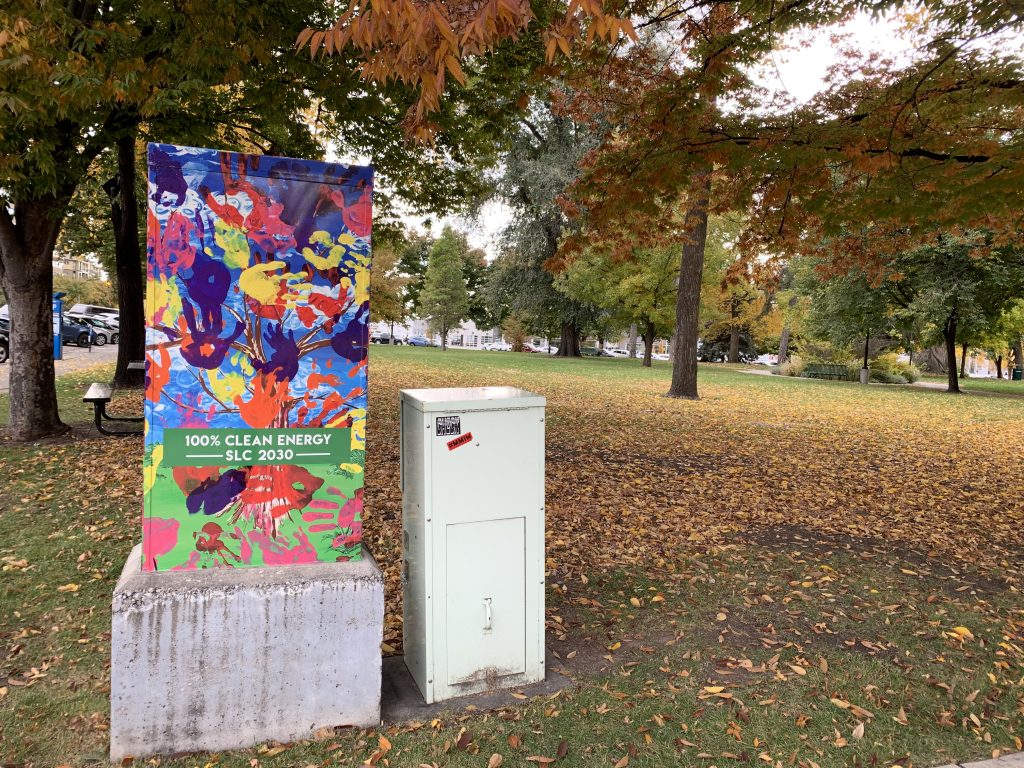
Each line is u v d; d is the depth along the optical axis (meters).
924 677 3.44
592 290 34.88
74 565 4.52
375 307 44.03
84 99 5.49
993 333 28.95
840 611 4.26
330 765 2.59
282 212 2.69
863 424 13.83
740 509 6.65
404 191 12.48
